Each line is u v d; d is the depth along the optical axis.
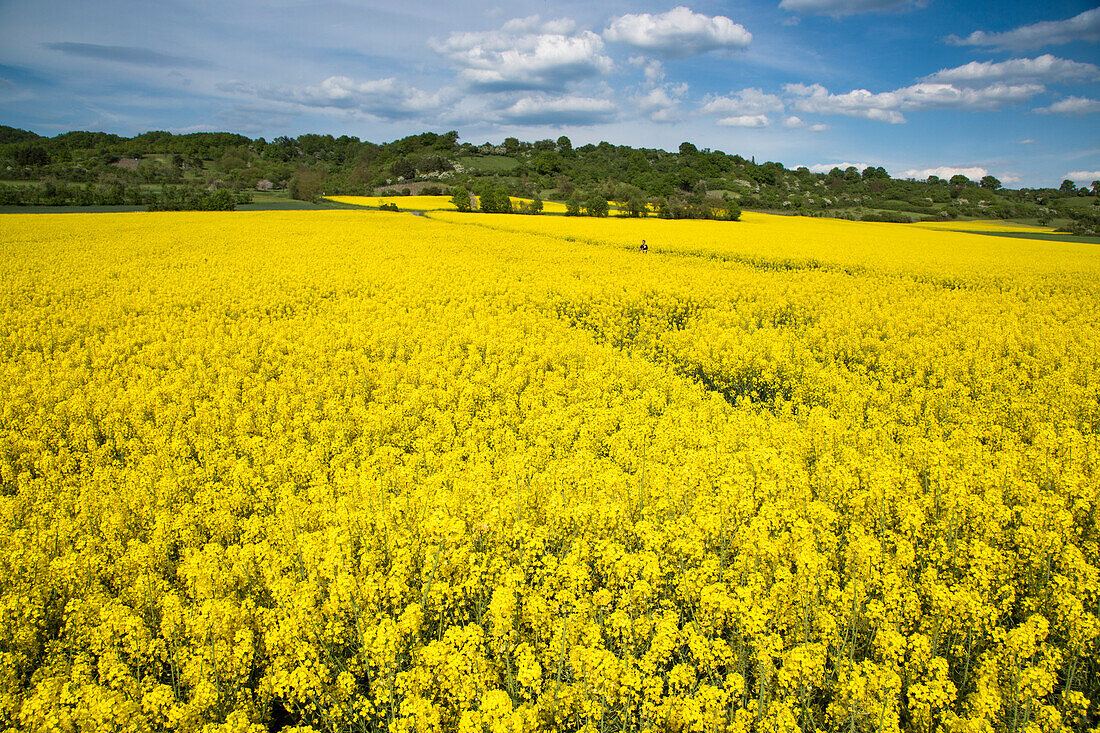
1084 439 9.05
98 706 4.25
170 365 14.34
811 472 8.59
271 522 7.05
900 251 40.88
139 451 9.62
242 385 12.89
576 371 14.14
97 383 13.03
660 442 9.38
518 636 5.17
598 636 4.79
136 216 65.31
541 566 6.23
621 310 21.56
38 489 8.12
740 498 7.02
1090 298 24.05
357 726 4.71
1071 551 5.69
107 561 6.58
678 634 4.92
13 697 4.66
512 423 11.27
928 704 4.34
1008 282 27.84
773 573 5.80
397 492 7.79
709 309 21.94
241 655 4.81
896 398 12.31
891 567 5.86
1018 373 13.58
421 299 22.33
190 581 6.01
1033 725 4.15
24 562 6.07
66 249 35.25
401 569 5.67
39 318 18.39
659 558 6.13
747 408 12.02
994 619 4.90
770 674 4.60
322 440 9.90
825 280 27.44
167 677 5.22
